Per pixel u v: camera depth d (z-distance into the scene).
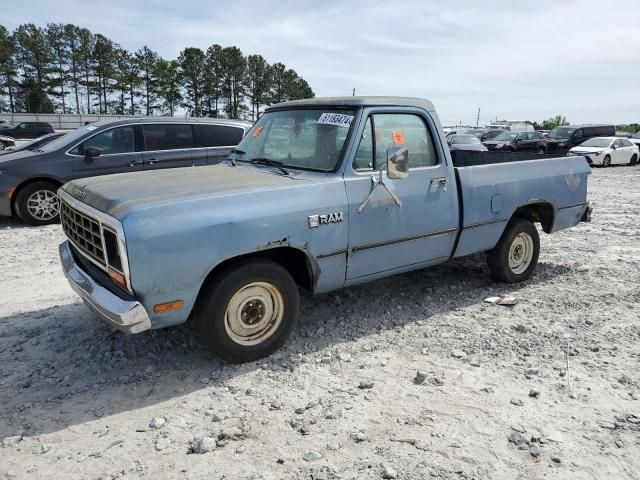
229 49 80.56
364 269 4.39
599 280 6.07
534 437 3.10
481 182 5.11
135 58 80.38
